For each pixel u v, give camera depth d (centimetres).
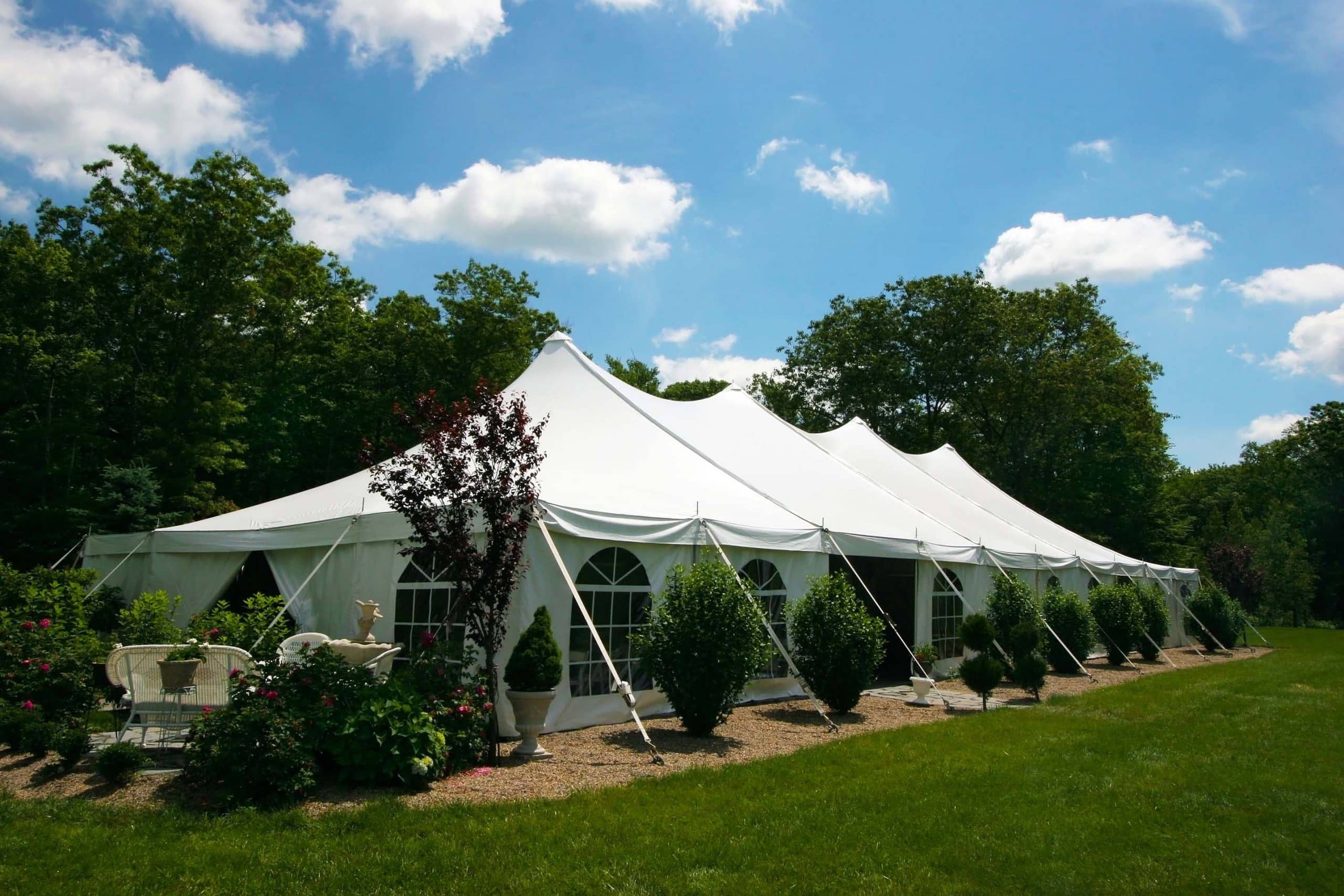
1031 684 1127
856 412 3534
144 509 1961
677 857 470
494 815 531
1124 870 482
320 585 1002
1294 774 726
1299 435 4584
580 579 862
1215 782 691
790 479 1348
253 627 820
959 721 959
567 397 1267
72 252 2280
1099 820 572
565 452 1062
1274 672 1559
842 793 618
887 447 1978
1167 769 732
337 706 609
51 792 557
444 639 806
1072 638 1466
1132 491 3578
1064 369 3303
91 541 1283
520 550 698
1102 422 3662
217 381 2394
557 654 722
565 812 543
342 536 916
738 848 488
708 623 819
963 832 535
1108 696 1197
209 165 2195
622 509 909
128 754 571
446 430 674
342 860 446
